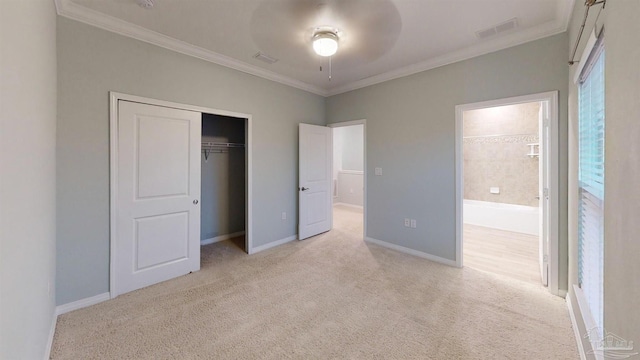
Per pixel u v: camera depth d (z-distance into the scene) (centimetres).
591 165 174
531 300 238
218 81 317
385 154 379
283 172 399
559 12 223
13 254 105
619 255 98
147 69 260
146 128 262
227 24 244
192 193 299
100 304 232
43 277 160
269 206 383
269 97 374
